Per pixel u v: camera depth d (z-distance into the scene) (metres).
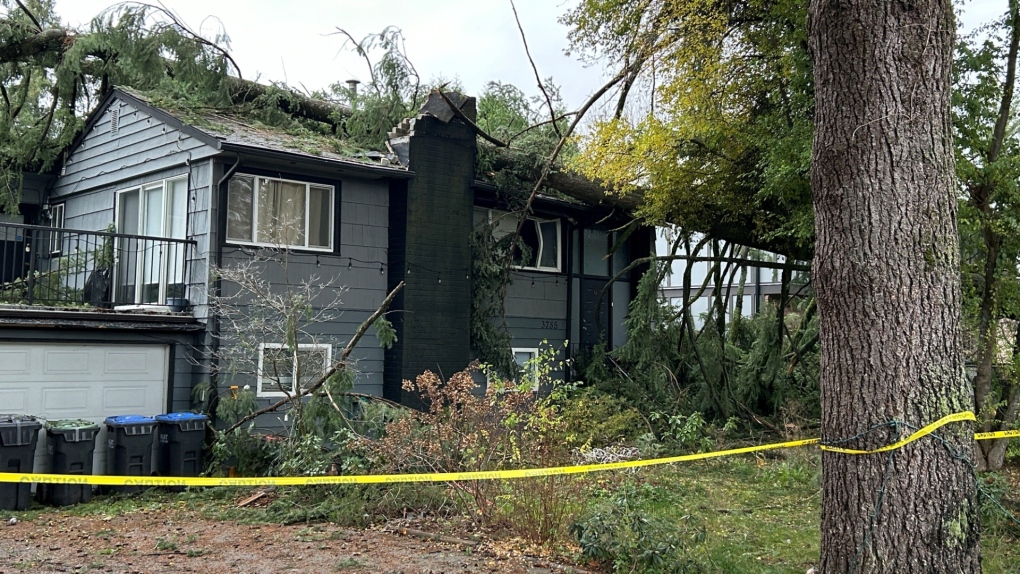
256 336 11.66
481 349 14.56
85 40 13.95
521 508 7.40
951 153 4.81
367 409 10.37
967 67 9.46
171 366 11.34
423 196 13.67
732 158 12.45
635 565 6.13
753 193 12.58
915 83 4.68
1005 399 10.58
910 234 4.61
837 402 4.72
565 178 14.76
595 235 17.94
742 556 6.80
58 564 6.59
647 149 12.79
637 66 12.66
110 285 12.37
